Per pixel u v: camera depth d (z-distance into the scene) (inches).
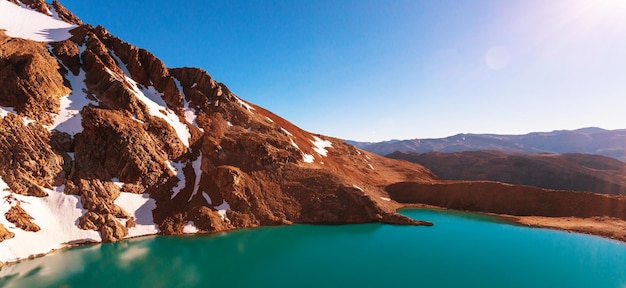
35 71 1893.5
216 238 1715.1
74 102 2009.1
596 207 2118.6
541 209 2265.0
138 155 1921.8
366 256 1464.1
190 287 1140.5
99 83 2228.1
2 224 1354.6
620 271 1284.4
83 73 2283.5
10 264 1296.8
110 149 1871.3
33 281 1163.3
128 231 1688.0
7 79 1796.3
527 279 1218.0
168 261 1389.0
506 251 1528.1
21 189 1510.8
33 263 1323.8
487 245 1617.9
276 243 1646.2
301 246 1603.1
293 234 1801.2
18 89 1779.0
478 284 1174.3
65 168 1699.1
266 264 1365.7
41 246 1411.2
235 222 1907.0
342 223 2044.8
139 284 1160.2
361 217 2087.8
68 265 1317.7
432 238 1739.7
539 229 1916.8
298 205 2114.9
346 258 1443.2
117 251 1491.1
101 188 1737.2
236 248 1567.4
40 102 1835.6
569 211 2181.3
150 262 1376.7
